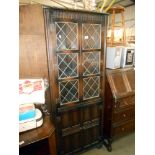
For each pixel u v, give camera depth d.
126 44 2.45
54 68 1.53
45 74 1.57
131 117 2.22
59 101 1.65
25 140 1.07
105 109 2.13
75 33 1.58
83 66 1.71
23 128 1.13
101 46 1.76
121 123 2.15
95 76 1.81
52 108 1.63
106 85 2.03
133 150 2.15
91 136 2.02
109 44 2.35
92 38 1.71
